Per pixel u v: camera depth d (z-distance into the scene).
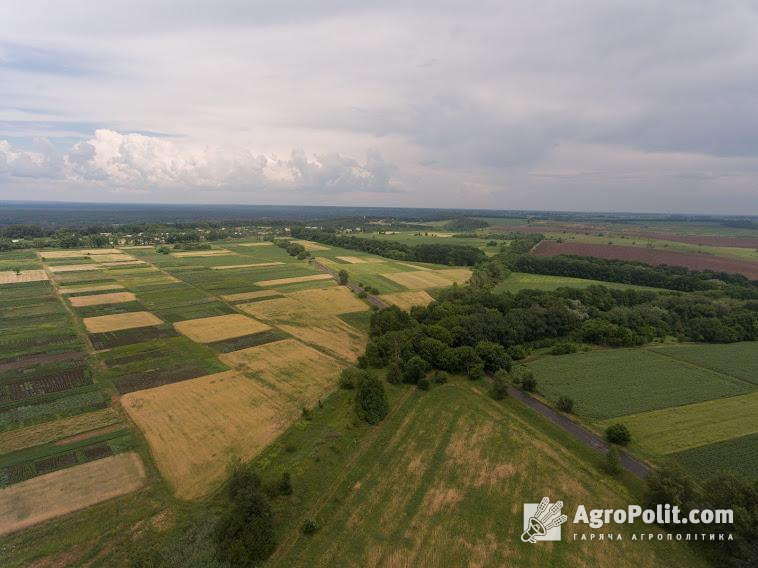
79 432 54.44
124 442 52.22
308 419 58.47
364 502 42.75
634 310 102.81
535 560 36.00
